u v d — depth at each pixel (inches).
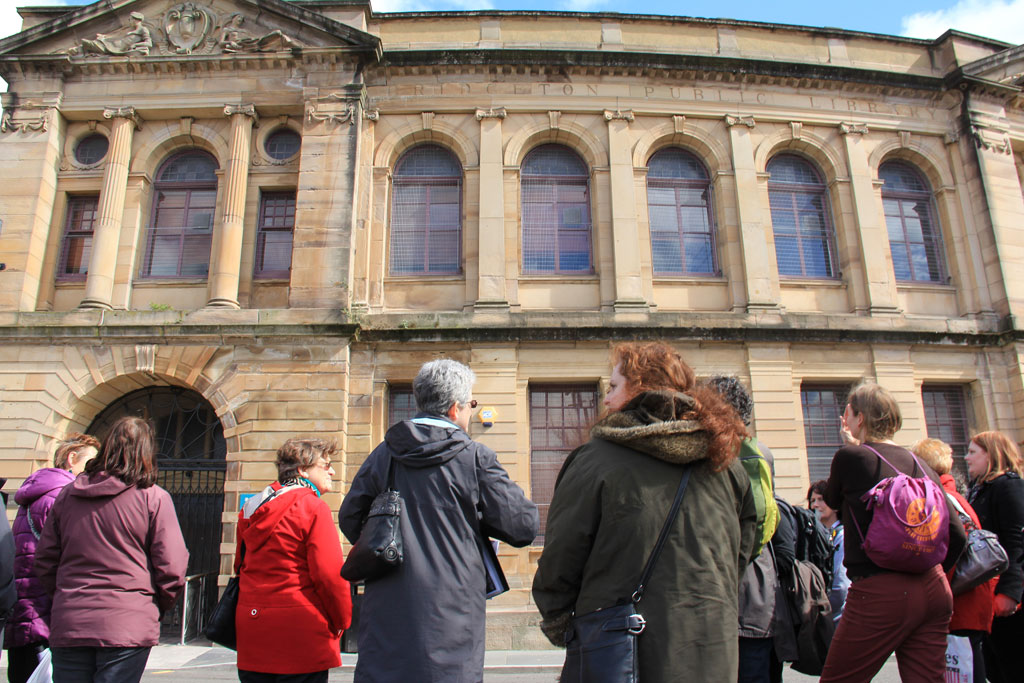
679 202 589.9
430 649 133.6
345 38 559.8
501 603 478.3
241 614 163.0
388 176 568.7
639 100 588.4
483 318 525.3
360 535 142.3
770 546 160.1
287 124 574.2
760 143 596.1
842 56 629.9
